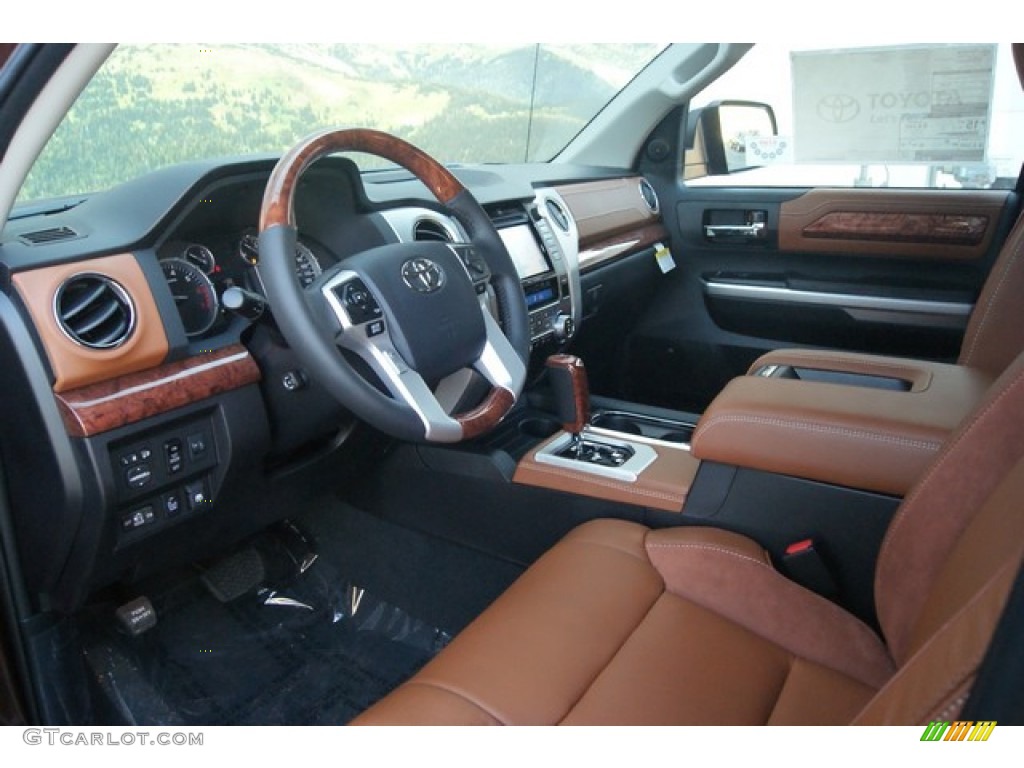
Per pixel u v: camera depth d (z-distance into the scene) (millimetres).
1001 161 2133
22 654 1368
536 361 2064
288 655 1643
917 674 580
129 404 1221
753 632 1166
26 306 1142
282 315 1145
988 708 503
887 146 2238
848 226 2299
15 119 979
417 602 1751
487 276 1420
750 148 2438
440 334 1268
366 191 1686
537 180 2195
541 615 1151
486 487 1661
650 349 2729
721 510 1392
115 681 1519
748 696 1045
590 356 2531
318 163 1439
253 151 1734
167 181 1308
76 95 1001
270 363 1456
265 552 1836
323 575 1816
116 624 1593
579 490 1541
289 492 1636
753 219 2441
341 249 1597
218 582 1762
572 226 2139
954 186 2188
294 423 1538
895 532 1042
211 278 1424
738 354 2578
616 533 1351
